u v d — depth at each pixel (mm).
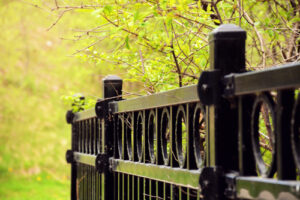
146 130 5566
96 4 5656
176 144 4684
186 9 5324
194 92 4125
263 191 3176
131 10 6086
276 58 7180
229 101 3744
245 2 6766
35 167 25828
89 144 8469
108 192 6863
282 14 6840
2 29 31516
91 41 6707
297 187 2842
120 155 6527
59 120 28844
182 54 6332
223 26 3807
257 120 3420
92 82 26906
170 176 4711
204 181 3828
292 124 2992
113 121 6855
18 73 30453
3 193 22625
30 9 30797
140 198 5871
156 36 5848
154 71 6477
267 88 3129
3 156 26297
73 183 10023
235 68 3756
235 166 3734
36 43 31250
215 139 3742
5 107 28953
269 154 6602
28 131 28000
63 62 29875
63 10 5664
